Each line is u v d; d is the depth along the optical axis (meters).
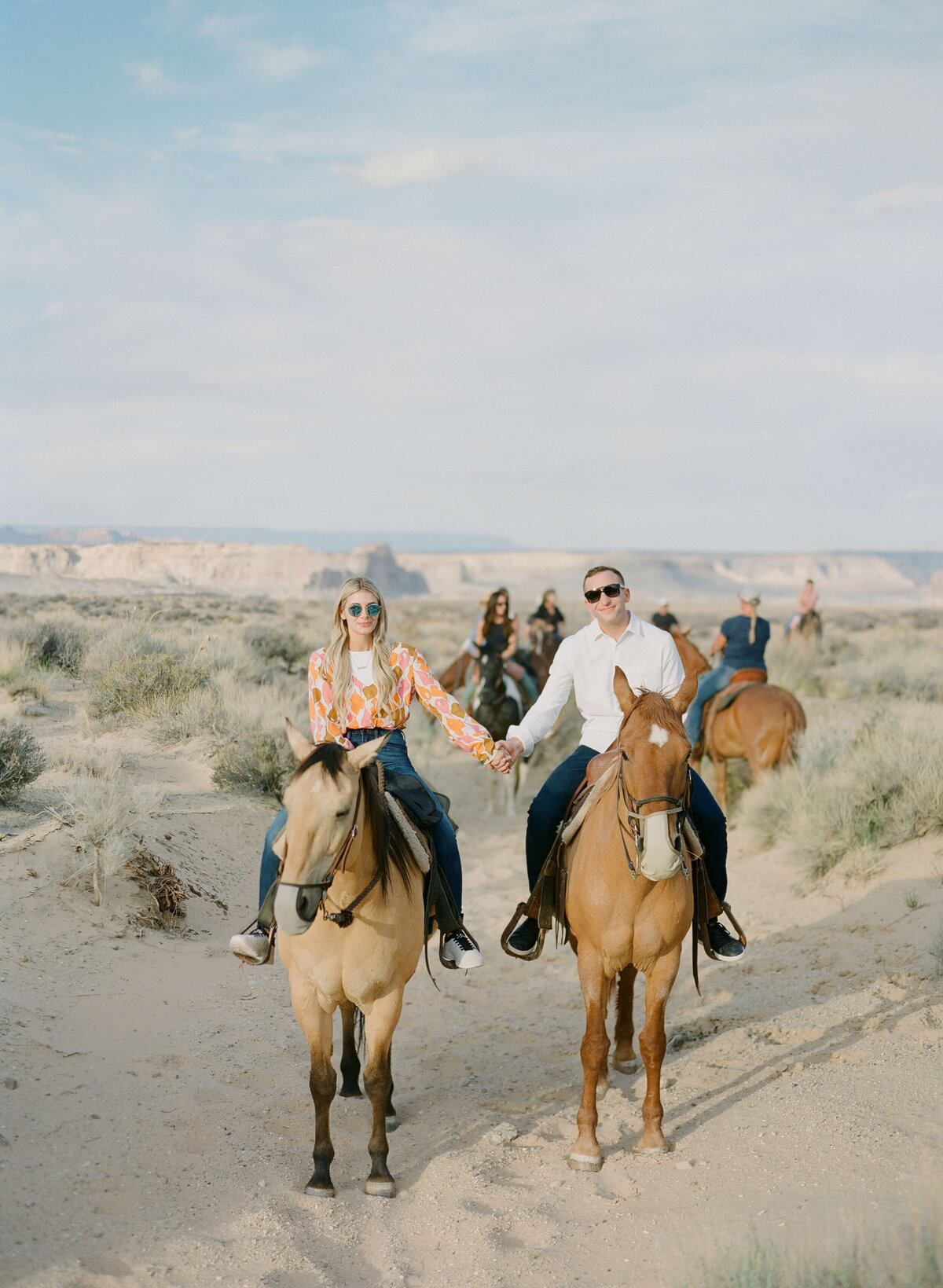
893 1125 4.81
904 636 31.81
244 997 7.01
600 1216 4.38
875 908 8.51
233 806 10.85
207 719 13.13
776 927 8.66
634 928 4.91
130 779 11.02
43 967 6.64
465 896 10.22
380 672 5.15
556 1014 7.33
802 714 11.95
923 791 9.55
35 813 8.75
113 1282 3.78
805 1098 5.25
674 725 4.73
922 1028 6.06
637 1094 5.84
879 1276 3.38
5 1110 4.96
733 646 12.80
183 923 8.11
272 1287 3.83
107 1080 5.50
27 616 23.69
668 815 4.60
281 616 38.03
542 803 5.86
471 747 5.32
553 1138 5.26
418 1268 4.04
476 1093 5.93
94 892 7.70
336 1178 4.80
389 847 4.71
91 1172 4.57
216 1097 5.52
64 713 13.93
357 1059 5.93
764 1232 3.92
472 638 17.02
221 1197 4.49
